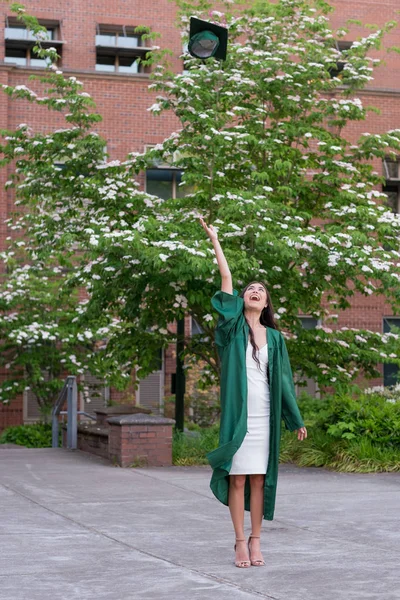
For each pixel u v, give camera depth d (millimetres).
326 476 12492
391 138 16156
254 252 14297
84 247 15344
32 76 15516
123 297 15227
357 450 13406
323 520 8680
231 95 15102
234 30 16328
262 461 6449
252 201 13492
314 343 15648
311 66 15836
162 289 14219
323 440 14141
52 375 23125
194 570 6316
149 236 13617
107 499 10086
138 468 13383
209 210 15031
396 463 13148
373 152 16359
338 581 5938
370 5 28391
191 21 10609
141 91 25844
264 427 6480
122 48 26672
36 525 8305
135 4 26953
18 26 26109
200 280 14156
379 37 16500
